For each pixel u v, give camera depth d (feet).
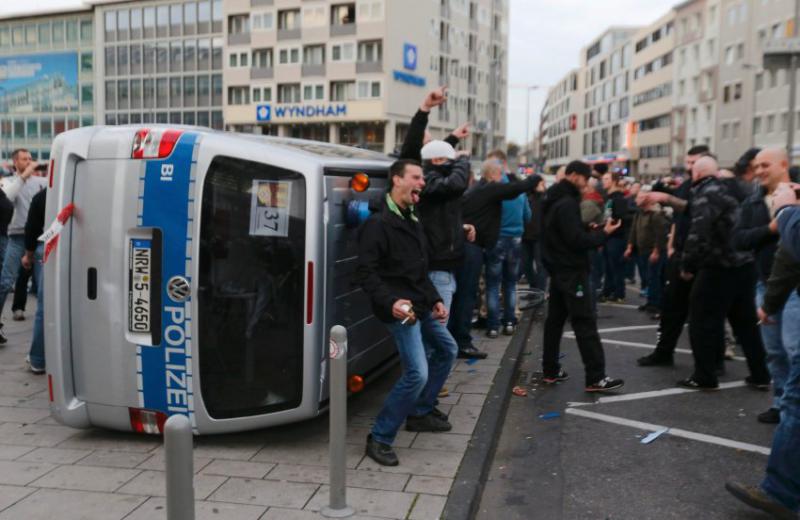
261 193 13.82
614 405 18.25
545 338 20.27
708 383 19.38
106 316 14.35
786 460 11.22
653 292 31.22
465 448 14.40
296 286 13.89
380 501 11.88
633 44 258.57
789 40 37.88
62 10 218.59
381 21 175.42
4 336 24.40
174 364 14.11
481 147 224.94
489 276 25.11
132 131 14.08
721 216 18.29
